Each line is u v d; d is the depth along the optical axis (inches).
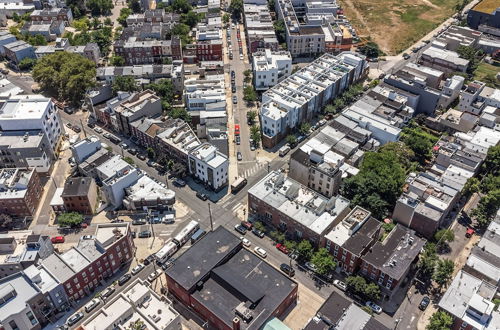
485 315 7130.9
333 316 7234.3
